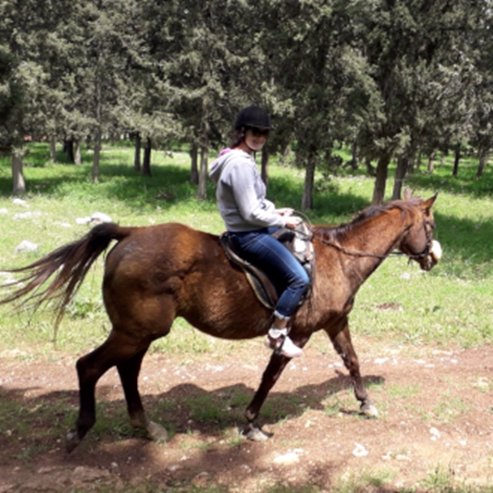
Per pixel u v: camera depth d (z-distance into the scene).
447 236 16.75
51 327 7.79
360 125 17.73
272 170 30.38
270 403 5.69
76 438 4.50
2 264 11.27
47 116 24.33
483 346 7.61
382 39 17.78
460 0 17.02
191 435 5.01
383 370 6.66
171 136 21.28
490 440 5.02
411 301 9.65
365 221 5.15
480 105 15.06
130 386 4.81
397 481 4.31
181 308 4.46
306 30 18.08
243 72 21.31
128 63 27.38
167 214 20.66
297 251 4.52
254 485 4.23
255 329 4.64
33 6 22.17
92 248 4.45
